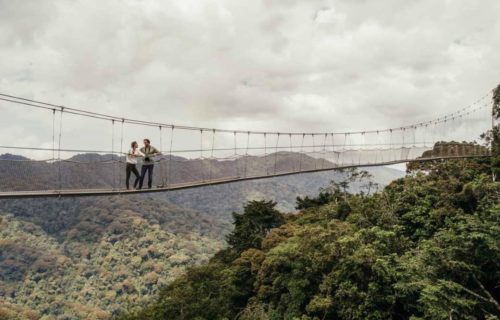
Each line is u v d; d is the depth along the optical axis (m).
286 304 32.91
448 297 21.03
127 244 165.38
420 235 31.61
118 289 135.38
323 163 34.91
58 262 147.62
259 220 56.09
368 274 25.59
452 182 36.12
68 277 141.50
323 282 28.28
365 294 24.75
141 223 181.12
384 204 37.09
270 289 36.19
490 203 30.31
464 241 24.44
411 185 39.22
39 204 183.75
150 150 18.41
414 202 35.59
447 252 24.45
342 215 45.38
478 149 58.53
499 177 42.78
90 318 112.75
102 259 155.12
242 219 57.66
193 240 183.88
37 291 129.00
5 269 137.62
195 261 158.00
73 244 163.62
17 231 158.88
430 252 24.98
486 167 48.53
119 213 187.50
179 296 43.59
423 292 22.67
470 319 20.75
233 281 43.56
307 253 33.31
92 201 197.00
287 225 49.62
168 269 149.75
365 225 34.97
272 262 36.09
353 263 26.25
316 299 27.88
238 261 44.97
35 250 152.12
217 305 41.59
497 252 23.77
